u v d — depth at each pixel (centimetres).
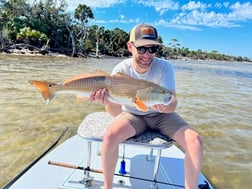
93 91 103
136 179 119
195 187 99
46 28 2212
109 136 101
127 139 108
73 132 209
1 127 212
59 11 2330
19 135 197
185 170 101
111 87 102
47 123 227
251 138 228
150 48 112
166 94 104
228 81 732
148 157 136
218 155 190
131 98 103
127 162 133
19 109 265
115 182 116
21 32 1845
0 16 1911
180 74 864
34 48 1800
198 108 331
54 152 138
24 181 113
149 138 111
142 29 115
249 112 327
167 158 139
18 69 649
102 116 131
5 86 385
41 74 579
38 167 123
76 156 136
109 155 100
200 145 101
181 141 106
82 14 2445
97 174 120
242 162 180
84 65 1006
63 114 256
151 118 117
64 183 113
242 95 470
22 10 2206
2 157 162
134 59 117
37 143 184
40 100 305
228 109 338
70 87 102
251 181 157
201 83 623
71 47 2377
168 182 119
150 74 121
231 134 236
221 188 148
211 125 259
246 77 948
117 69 123
